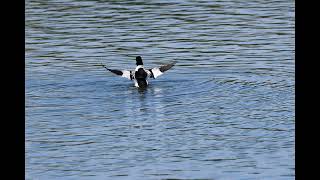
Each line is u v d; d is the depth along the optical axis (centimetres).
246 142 2308
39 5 4188
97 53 3316
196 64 3147
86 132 2419
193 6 4116
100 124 2491
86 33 3625
